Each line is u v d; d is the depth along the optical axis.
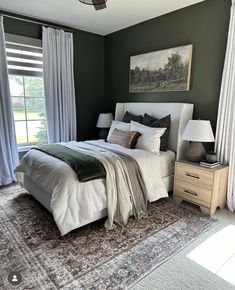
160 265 1.79
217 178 2.54
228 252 1.96
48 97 3.81
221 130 2.79
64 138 4.09
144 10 3.26
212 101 2.99
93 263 1.80
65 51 3.92
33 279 1.63
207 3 2.89
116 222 2.38
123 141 3.15
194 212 2.68
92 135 4.73
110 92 4.65
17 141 3.83
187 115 3.16
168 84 3.46
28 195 3.12
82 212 2.11
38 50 3.71
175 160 3.10
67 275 1.67
